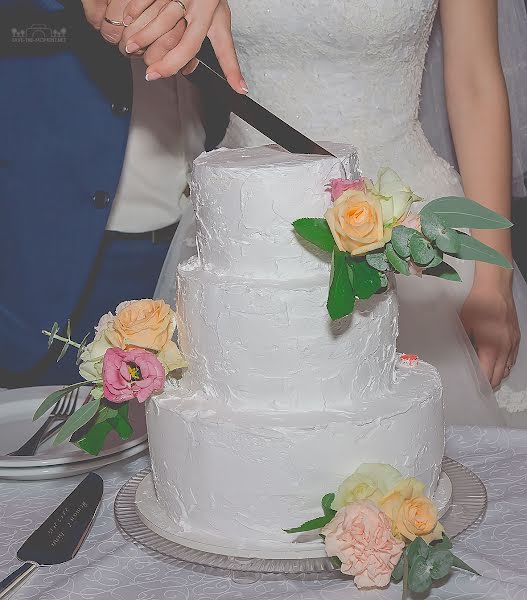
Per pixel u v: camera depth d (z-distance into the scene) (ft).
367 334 4.18
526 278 11.80
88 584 3.91
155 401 4.30
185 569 4.04
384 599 3.76
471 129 7.60
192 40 4.88
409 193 3.82
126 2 5.51
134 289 8.57
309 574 3.97
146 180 8.23
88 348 4.40
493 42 7.57
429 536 3.73
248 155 4.48
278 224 4.13
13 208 8.03
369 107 7.09
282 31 6.84
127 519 4.41
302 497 4.04
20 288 8.17
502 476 4.78
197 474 4.15
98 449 4.44
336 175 4.15
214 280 4.20
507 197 7.68
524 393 8.02
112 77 7.79
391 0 6.76
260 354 4.10
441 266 3.84
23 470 4.83
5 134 7.90
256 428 3.98
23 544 4.20
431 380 4.50
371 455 4.08
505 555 4.03
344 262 3.79
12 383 8.50
